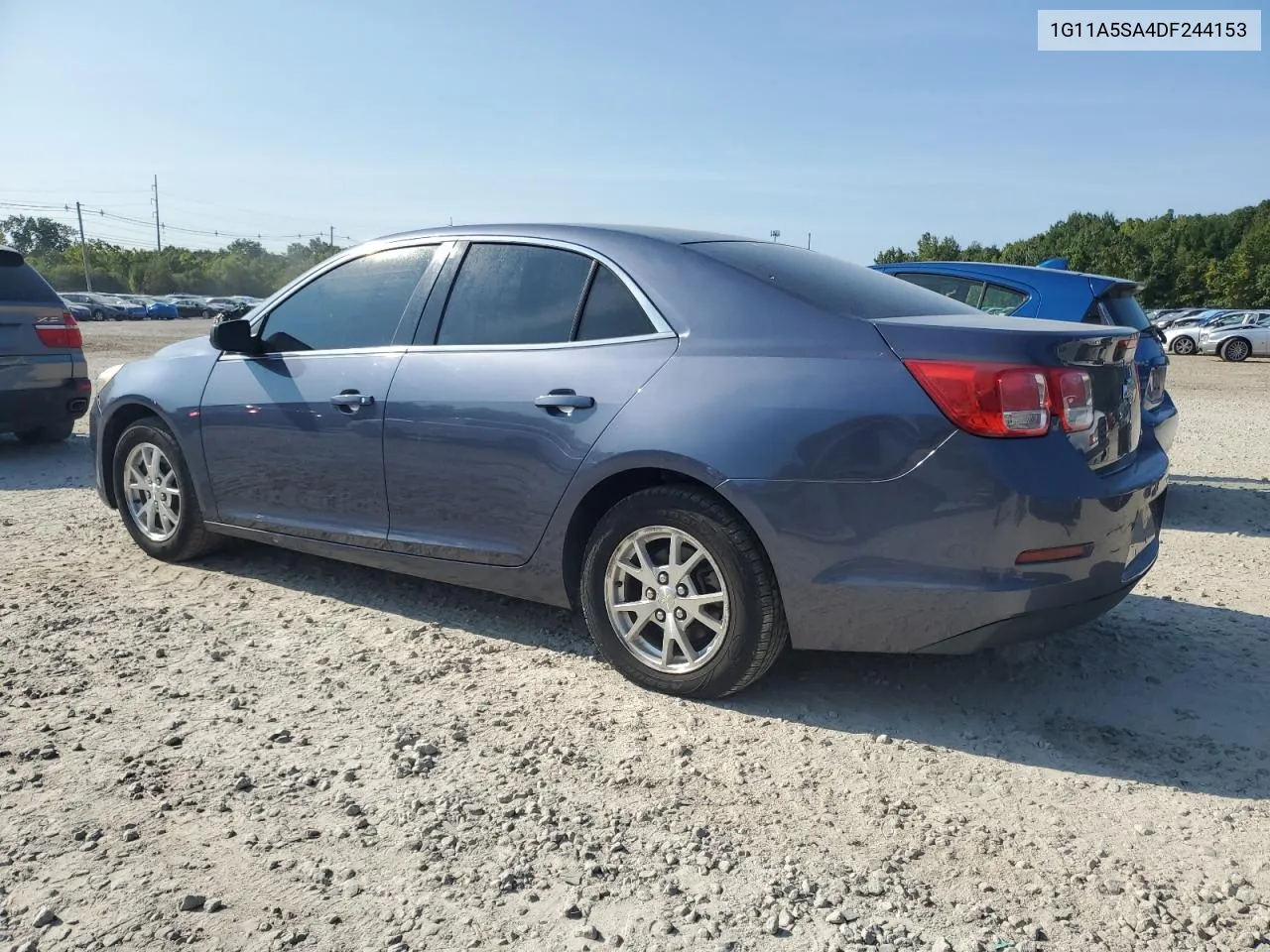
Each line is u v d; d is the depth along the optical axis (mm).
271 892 2359
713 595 3354
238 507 4648
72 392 8609
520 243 3971
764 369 3270
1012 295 6754
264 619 4258
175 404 4781
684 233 3928
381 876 2438
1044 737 3277
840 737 3242
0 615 4234
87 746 3068
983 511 2992
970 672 3797
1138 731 3330
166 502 5004
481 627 4203
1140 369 5898
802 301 3365
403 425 3971
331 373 4250
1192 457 9523
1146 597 4801
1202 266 71875
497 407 3723
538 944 2201
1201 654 4012
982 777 2994
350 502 4223
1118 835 2689
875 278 3957
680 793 2859
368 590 4660
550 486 3607
